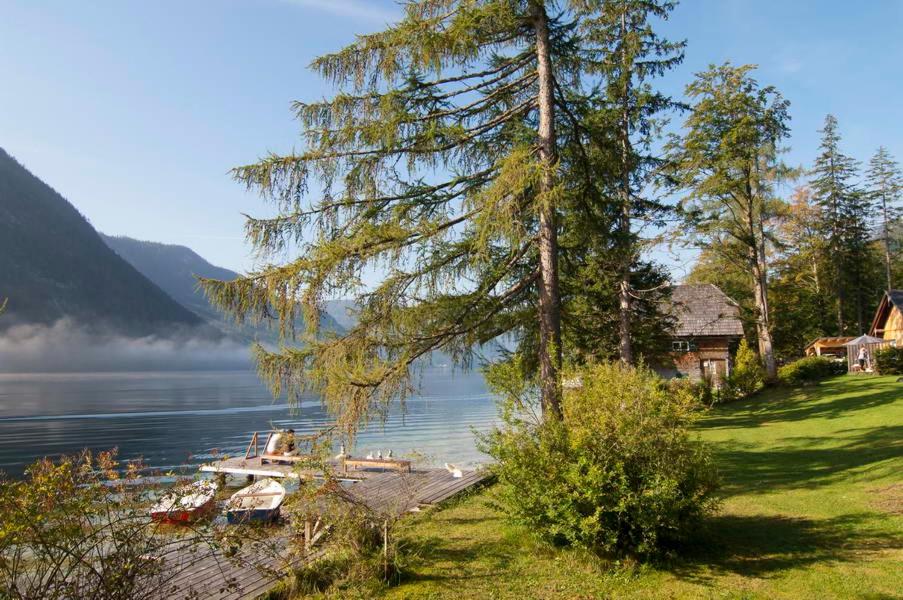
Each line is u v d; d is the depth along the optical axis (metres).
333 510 6.77
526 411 7.31
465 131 9.66
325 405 8.30
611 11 16.86
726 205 26.81
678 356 21.23
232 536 5.29
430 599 5.87
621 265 16.16
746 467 12.51
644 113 17.08
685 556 6.77
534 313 10.22
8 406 52.94
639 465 6.61
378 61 9.05
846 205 48.66
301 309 8.34
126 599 4.26
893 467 10.80
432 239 8.92
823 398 22.95
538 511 6.96
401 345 8.76
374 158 9.27
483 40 9.60
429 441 30.08
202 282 8.37
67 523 4.05
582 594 5.85
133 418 43.16
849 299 50.53
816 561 6.46
